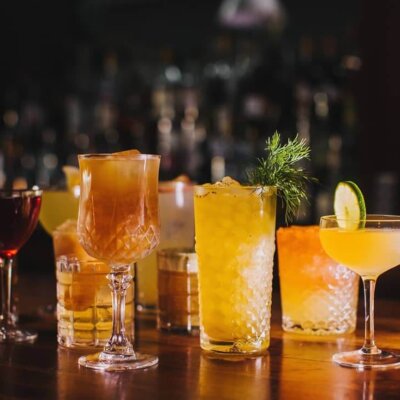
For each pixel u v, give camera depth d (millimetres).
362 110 2666
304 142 1081
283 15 2809
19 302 1400
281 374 961
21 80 3061
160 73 3000
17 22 3061
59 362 1028
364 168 2658
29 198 1154
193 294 1146
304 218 2504
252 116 2715
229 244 1032
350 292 1139
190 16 3133
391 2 2633
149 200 1016
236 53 2857
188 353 1053
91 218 1004
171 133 2812
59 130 3020
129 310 1116
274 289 1438
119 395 902
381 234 986
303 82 2662
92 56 3041
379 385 919
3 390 923
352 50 2717
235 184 1056
